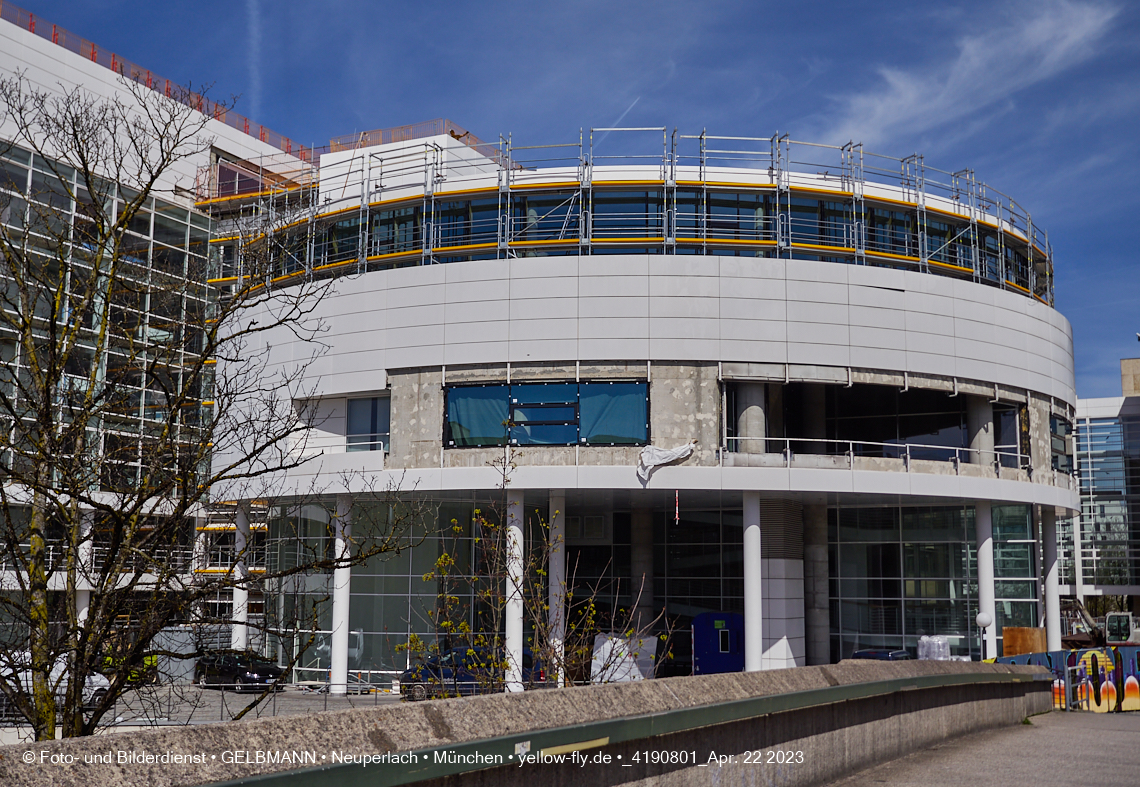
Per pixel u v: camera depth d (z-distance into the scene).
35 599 8.94
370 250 44.09
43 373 9.62
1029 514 43.91
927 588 43.81
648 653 32.66
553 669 15.73
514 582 18.08
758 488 36.59
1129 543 94.62
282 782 4.49
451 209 43.00
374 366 39.47
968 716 15.99
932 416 44.25
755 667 36.50
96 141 13.17
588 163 41.81
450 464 37.94
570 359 37.50
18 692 8.59
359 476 38.31
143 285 11.15
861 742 11.74
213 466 38.81
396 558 40.88
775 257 41.03
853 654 42.66
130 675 9.25
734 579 44.69
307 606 39.75
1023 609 43.44
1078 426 98.94
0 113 42.25
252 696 34.75
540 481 36.75
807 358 37.75
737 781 8.68
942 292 40.03
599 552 47.03
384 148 53.34
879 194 43.41
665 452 36.53
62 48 57.62
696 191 41.84
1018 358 42.06
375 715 5.27
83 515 10.35
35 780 3.86
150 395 25.05
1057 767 11.98
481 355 38.09
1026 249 48.53
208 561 11.84
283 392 40.69
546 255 41.69
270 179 64.06
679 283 37.59
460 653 21.84
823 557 44.09
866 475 37.44
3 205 11.63
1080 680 23.00
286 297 12.70
